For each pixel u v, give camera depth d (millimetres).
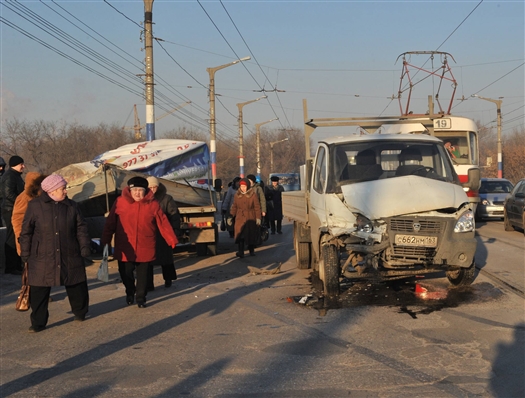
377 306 7758
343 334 6461
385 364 5383
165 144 14359
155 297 9031
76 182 12438
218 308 8055
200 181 14344
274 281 10094
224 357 5785
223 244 16828
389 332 6480
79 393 4934
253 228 13273
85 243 7258
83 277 7348
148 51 19594
